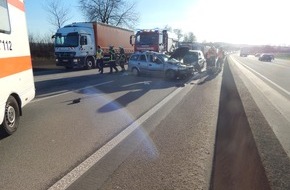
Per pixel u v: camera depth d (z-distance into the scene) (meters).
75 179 4.46
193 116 8.62
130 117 8.34
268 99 11.78
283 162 3.78
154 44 26.56
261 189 3.19
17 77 6.97
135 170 4.79
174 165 5.02
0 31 6.00
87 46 25.83
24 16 7.79
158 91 13.47
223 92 13.43
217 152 5.70
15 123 6.80
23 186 4.25
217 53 26.25
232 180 4.12
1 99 5.94
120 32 32.09
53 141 6.18
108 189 4.16
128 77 19.39
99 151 5.63
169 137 6.57
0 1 6.08
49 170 4.77
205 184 4.36
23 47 7.54
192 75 20.91
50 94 12.07
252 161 3.98
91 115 8.51
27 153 5.50
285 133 6.88
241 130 5.73
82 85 15.10
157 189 4.17
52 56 41.28
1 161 5.13
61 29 25.42
